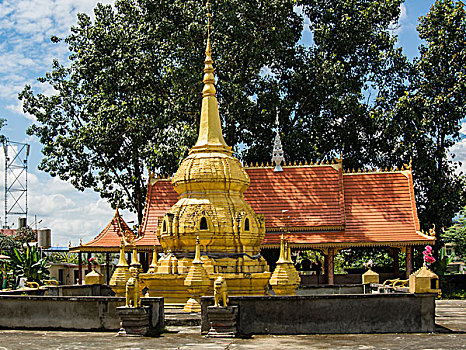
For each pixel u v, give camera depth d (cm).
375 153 5300
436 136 5244
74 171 5259
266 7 5059
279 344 1850
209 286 2547
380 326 2122
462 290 4641
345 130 5244
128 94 5269
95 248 4125
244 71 5084
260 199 4159
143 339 1991
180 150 4538
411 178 4172
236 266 2716
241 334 2081
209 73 3086
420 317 2136
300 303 2112
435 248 5072
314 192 4147
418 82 5331
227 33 4925
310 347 1783
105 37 5381
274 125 5156
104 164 5347
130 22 5512
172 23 5056
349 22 5259
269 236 3978
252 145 5200
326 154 5353
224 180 2825
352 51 5338
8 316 2350
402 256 5878
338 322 2114
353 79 5316
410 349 1742
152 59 5184
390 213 4031
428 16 5262
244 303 2102
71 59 5628
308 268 5384
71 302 2297
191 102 4850
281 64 5419
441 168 5159
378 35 5356
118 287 2850
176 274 2697
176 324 2298
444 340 1931
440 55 5156
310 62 5231
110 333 2183
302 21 5644
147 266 4591
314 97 5253
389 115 5012
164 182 4353
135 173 5266
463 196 5244
